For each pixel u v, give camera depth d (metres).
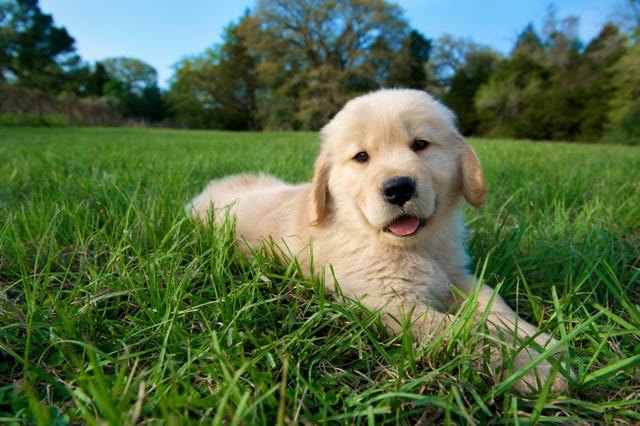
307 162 1.13
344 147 0.41
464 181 0.42
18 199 0.61
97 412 0.25
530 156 1.51
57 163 0.92
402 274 0.38
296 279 0.39
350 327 0.33
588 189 0.74
